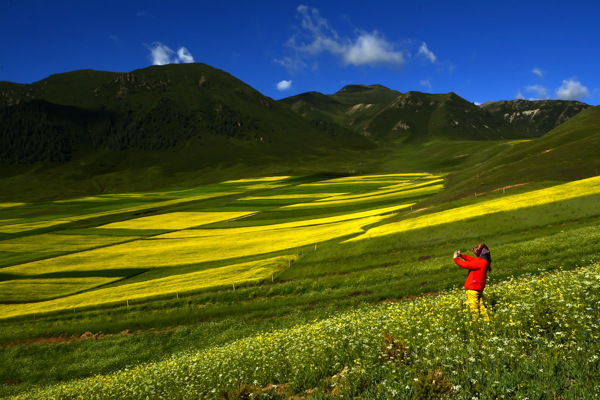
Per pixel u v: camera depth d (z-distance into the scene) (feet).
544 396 20.49
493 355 25.50
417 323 39.29
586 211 149.48
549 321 30.30
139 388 51.16
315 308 119.65
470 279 38.99
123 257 260.83
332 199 451.94
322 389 30.71
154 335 129.90
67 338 142.51
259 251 229.86
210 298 155.74
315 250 196.44
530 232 147.74
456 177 468.75
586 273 42.93
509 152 456.04
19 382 115.24
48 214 526.57
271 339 55.36
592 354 23.00
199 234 322.55
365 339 37.70
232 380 40.70
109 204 595.47
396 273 134.72
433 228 181.27
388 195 418.10
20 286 216.74
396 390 24.52
